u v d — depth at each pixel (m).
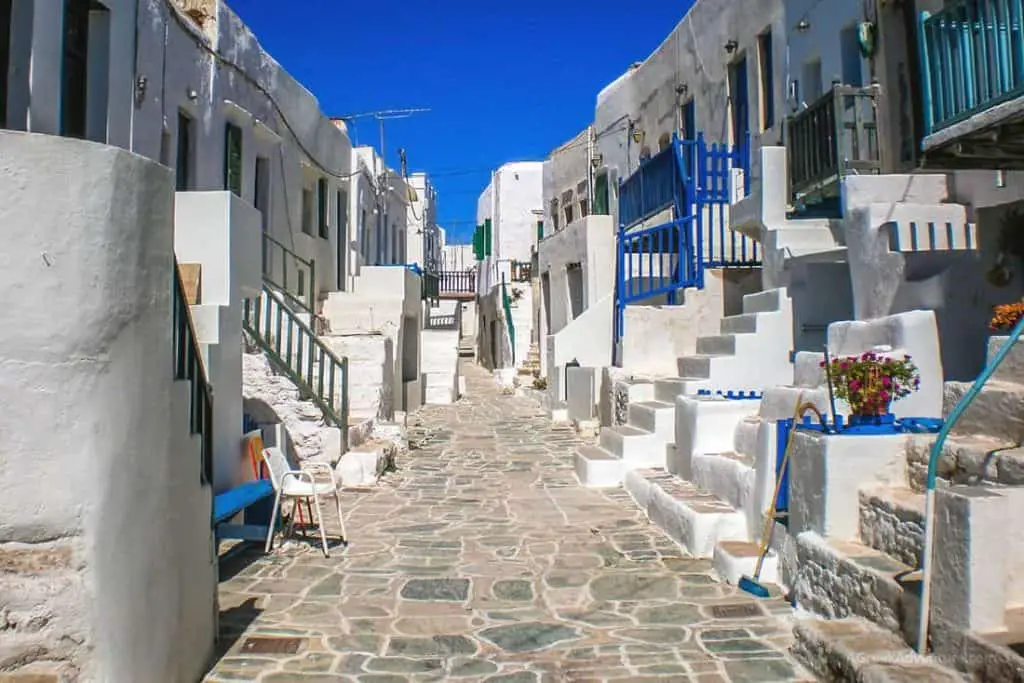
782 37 11.58
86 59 8.43
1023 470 4.40
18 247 3.30
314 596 5.83
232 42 12.39
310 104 16.20
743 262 12.53
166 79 10.13
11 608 3.32
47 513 3.34
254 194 13.37
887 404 5.62
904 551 4.67
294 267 15.30
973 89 5.96
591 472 9.86
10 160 3.30
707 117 14.49
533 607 5.62
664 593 5.86
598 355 16.66
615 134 19.92
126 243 3.60
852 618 4.57
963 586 3.74
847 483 5.20
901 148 8.63
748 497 6.67
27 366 3.31
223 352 7.27
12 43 6.99
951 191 8.06
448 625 5.27
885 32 8.87
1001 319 5.55
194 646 4.32
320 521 6.89
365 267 17.50
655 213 13.41
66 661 3.36
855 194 8.01
